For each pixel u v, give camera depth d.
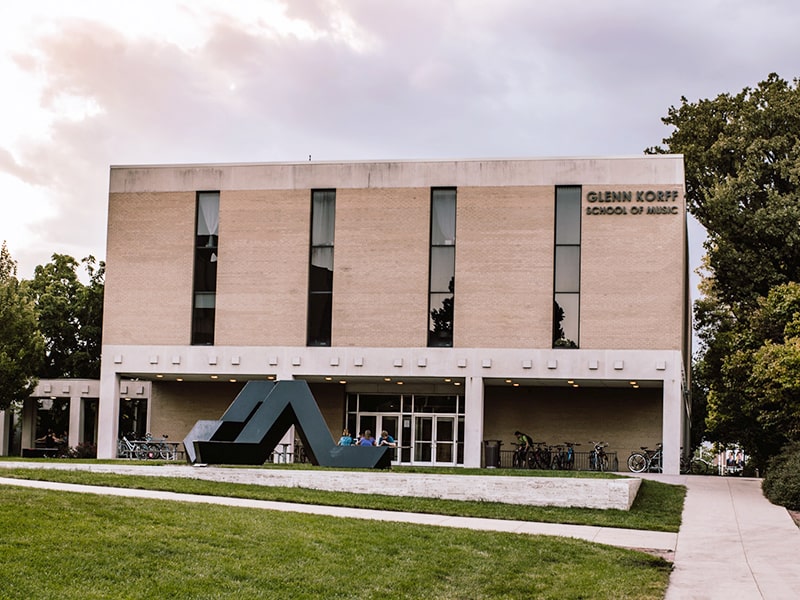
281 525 16.95
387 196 44.66
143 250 46.31
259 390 29.38
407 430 47.16
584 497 24.23
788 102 49.72
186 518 16.48
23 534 13.76
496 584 14.65
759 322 40.88
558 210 43.44
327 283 44.91
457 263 43.72
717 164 52.03
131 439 51.22
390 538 16.88
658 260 42.31
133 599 11.70
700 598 14.52
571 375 42.38
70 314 72.12
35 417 59.34
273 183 45.59
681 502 26.78
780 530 21.81
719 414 49.19
